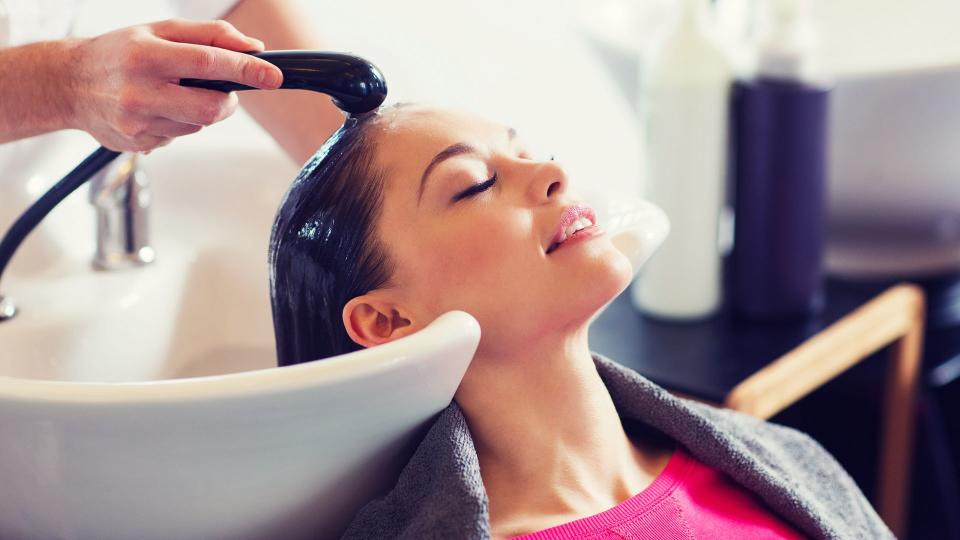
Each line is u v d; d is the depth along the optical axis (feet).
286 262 2.43
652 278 3.90
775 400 3.47
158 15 3.42
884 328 3.93
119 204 3.06
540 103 4.73
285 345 2.52
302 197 2.40
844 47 4.88
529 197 2.34
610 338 3.79
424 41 4.19
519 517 2.35
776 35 3.75
